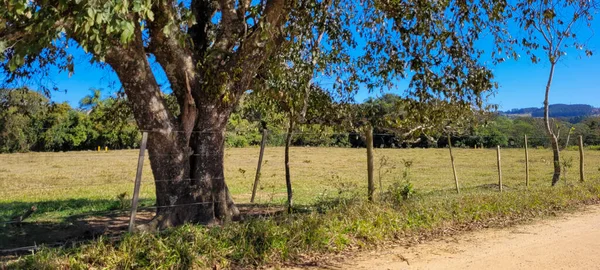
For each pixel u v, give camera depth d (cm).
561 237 768
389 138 1705
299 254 648
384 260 635
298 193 1445
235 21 809
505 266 604
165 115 724
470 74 884
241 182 1822
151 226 705
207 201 776
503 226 862
